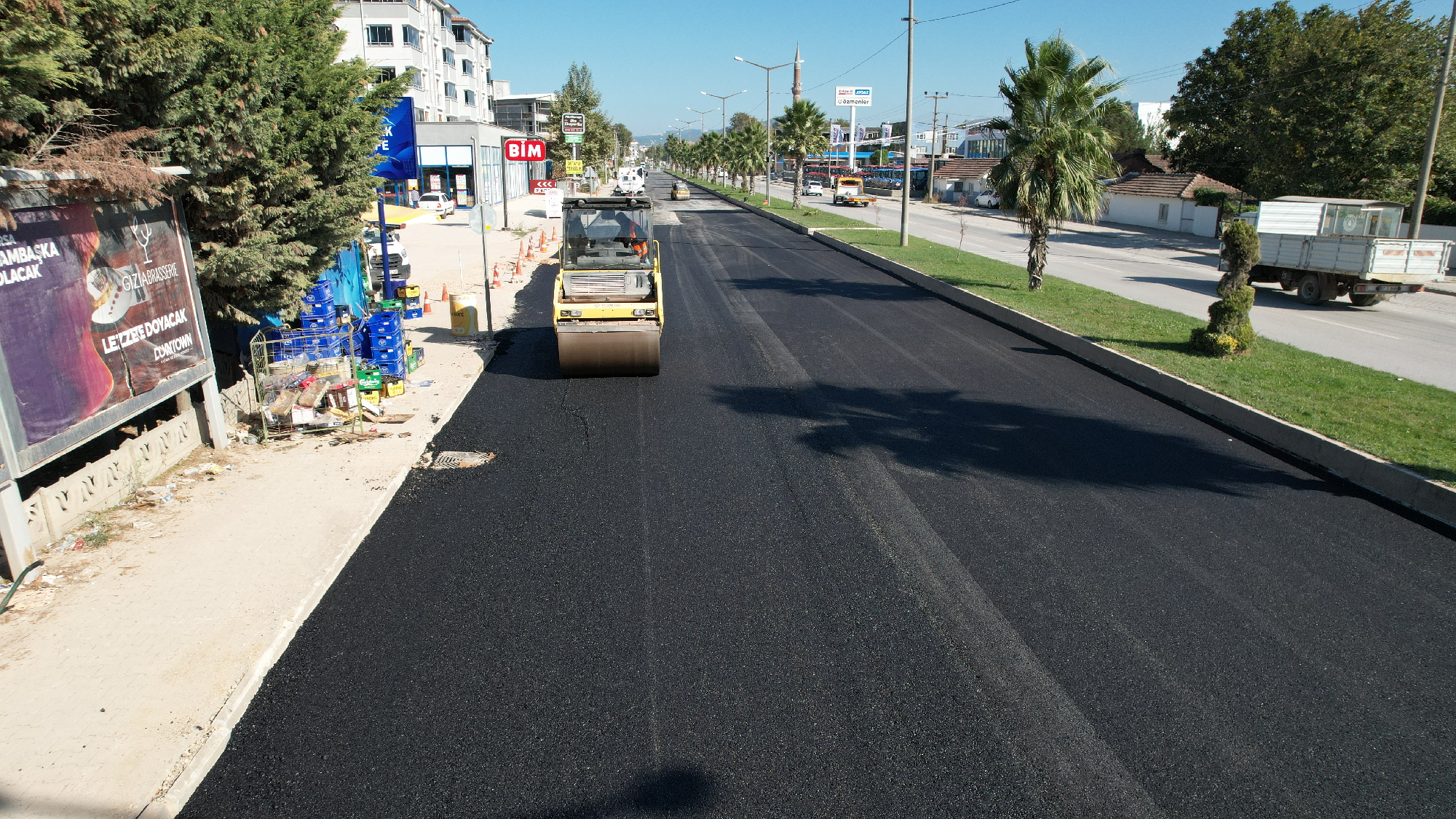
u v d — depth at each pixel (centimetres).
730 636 550
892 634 554
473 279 2211
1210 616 579
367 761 432
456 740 448
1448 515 732
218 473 804
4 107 566
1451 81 2747
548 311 1772
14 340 579
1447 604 599
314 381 945
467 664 516
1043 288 1978
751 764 433
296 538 667
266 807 400
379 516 732
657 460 879
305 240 975
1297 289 2123
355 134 964
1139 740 455
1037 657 530
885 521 730
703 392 1141
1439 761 441
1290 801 412
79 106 664
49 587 580
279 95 866
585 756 437
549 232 3578
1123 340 1377
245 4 839
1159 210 4700
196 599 570
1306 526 723
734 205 6191
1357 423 928
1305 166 2992
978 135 9375
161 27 732
